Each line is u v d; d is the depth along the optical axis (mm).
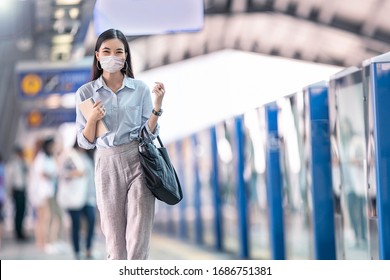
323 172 14578
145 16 14625
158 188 7992
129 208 8125
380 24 18734
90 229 21016
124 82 8219
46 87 23781
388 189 11219
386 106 11195
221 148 23250
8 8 20281
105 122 8117
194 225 28750
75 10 17266
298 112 15336
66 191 20609
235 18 20875
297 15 20078
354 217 13172
